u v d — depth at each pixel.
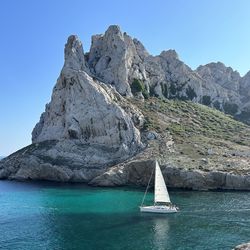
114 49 175.38
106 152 133.25
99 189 109.38
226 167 115.06
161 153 126.62
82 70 163.62
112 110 138.88
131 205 83.94
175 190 106.00
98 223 66.81
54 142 143.12
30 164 135.62
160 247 52.81
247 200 88.62
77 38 170.12
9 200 91.44
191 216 71.88
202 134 153.88
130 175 117.19
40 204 85.94
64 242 55.78
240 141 149.25
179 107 183.62
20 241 56.62
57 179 130.25
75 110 142.75
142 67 188.38
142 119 152.62
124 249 52.12
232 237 57.31
